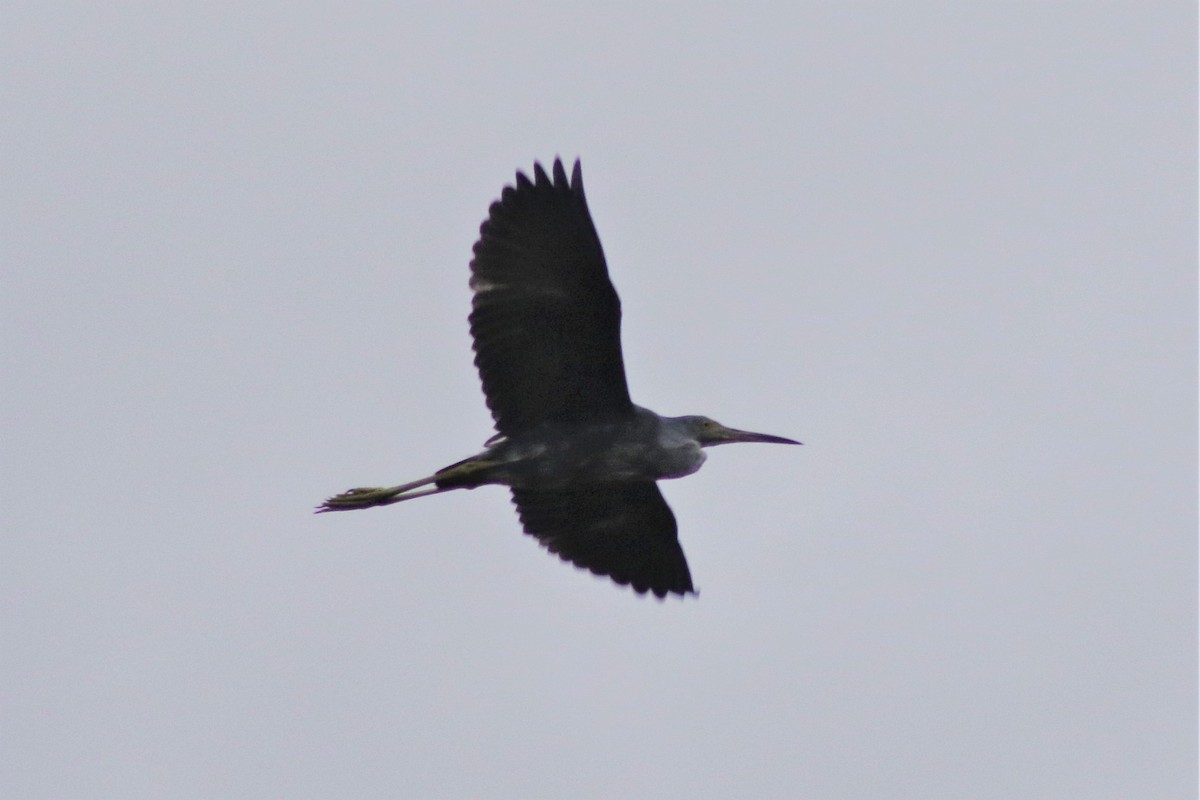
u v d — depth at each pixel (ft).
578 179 45.88
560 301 47.67
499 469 49.52
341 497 50.44
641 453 49.93
